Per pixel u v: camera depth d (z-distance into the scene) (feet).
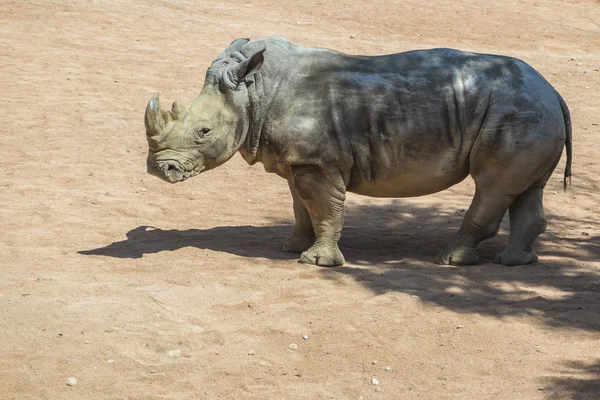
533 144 36.40
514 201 39.01
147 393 27.58
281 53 37.45
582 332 31.76
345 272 37.68
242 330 31.81
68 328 31.78
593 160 59.72
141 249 40.91
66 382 28.07
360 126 36.86
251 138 37.47
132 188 52.11
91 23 99.04
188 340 31.04
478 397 27.27
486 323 32.42
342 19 105.60
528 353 30.09
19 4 104.32
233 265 38.47
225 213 48.01
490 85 36.88
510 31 103.35
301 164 37.11
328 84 36.99
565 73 84.89
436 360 29.73
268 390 27.78
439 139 36.88
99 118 67.26
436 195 52.44
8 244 41.19
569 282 36.88
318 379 28.53
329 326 32.09
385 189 38.14
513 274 37.63
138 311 33.30
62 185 52.08
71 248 40.96
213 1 113.29
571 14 113.29
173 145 36.14
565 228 46.16
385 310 33.42
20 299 34.14
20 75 78.28
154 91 75.61
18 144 60.18
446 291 35.55
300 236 40.70
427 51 38.34
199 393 27.61
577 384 27.89
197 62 85.56
